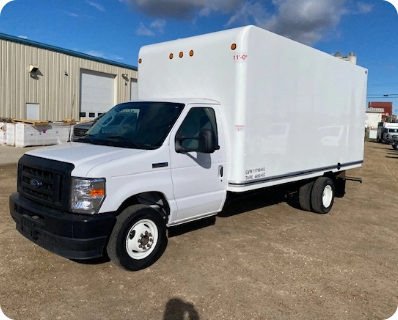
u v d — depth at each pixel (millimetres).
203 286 4289
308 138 7160
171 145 4832
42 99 21891
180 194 4953
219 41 5586
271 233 6367
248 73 5449
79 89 24266
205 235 6043
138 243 4520
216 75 5660
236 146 5512
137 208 4465
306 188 7898
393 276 4867
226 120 5586
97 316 3604
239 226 6660
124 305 3818
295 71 6547
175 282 4352
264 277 4602
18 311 3609
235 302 3973
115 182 4203
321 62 7309
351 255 5543
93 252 4074
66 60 23109
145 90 6727
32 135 16984
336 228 6934
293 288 4355
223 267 4828
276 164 6324
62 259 4809
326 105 7637
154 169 4609
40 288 4066
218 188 5500
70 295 3957
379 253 5711
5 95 19875
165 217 4973
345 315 3832
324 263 5164
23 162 4684
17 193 4836
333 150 8102
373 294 4332
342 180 9086
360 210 8609
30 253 4941
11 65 20047
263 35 5691
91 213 4047
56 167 4199
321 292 4305
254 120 5699
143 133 4996
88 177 4023
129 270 4500
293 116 6629
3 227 5875
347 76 8352
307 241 6062
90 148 4746
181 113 5066
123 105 5828
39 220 4254
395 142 30047
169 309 3779
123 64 27297
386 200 10000
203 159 5230
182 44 6113
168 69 6316
